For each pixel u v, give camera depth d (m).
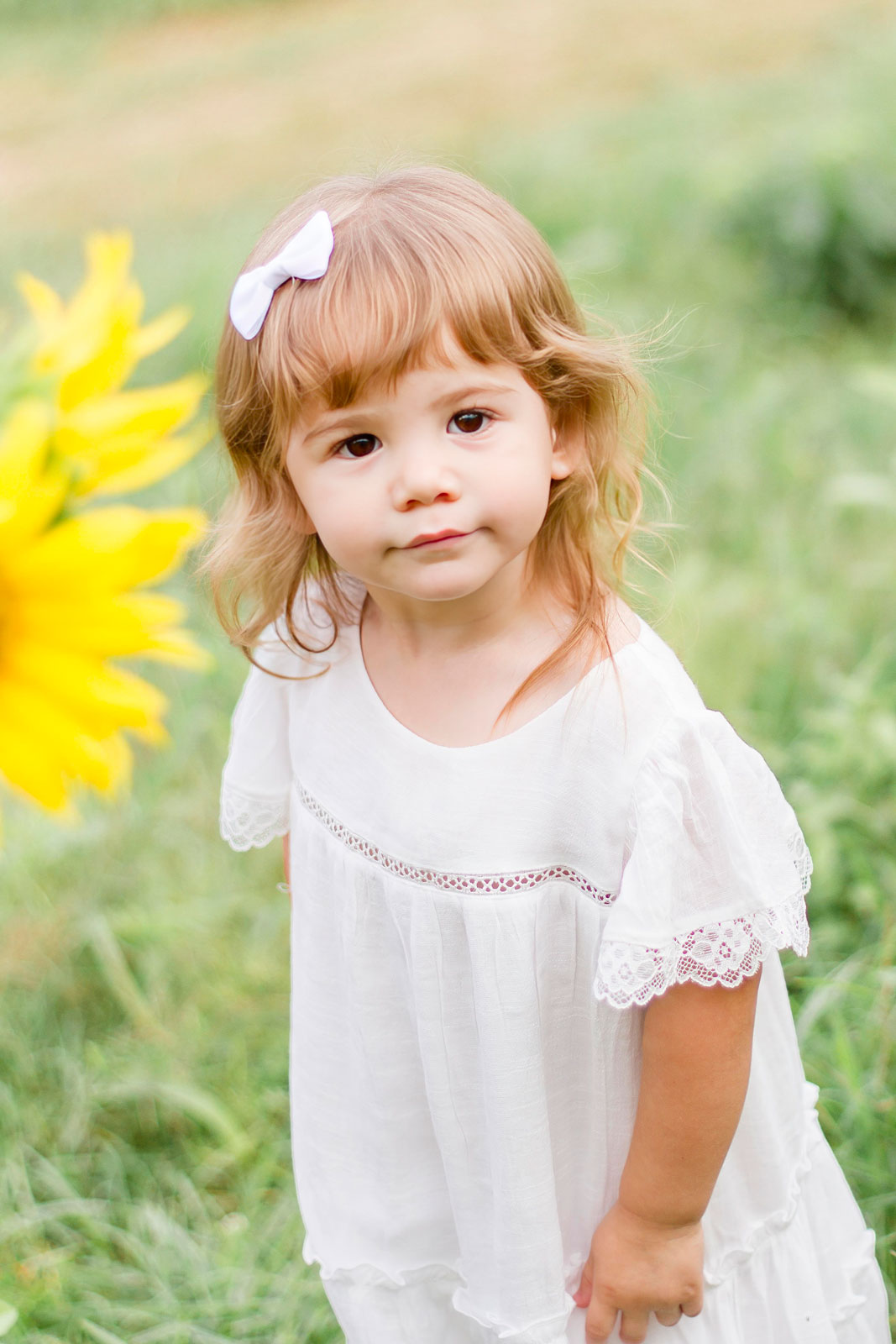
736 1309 1.53
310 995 1.64
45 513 0.84
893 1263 1.88
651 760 1.29
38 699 0.86
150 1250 2.22
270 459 1.42
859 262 5.48
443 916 1.41
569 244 5.89
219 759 3.34
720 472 4.12
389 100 9.80
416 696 1.43
